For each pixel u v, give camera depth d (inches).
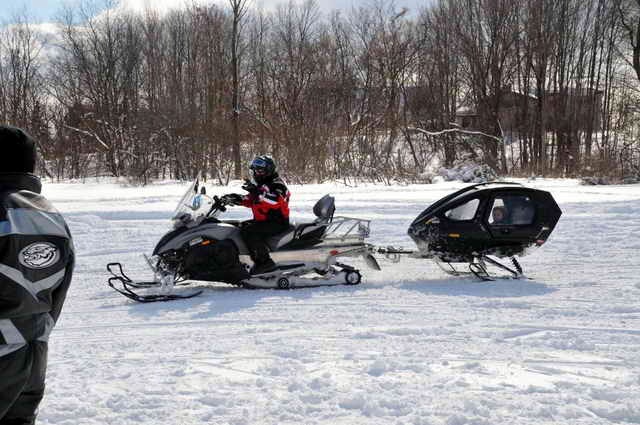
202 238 260.1
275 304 239.5
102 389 147.4
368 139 973.2
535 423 126.9
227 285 279.3
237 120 937.5
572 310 219.9
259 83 1208.2
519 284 265.3
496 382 149.9
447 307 229.5
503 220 273.4
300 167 842.8
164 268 260.4
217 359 170.7
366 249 277.3
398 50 1221.7
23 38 1274.6
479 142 1137.4
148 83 1237.7
